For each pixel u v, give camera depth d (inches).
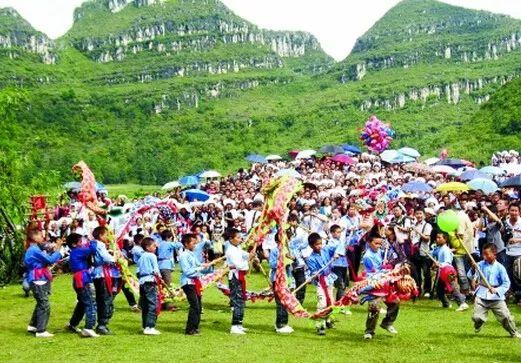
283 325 509.4
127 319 569.0
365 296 478.3
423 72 7731.3
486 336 485.4
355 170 1485.0
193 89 7514.8
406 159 1594.5
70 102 6412.4
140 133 6200.8
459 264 602.9
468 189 904.9
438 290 604.1
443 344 461.7
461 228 606.5
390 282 477.7
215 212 933.8
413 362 415.2
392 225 660.1
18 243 804.6
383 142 1942.7
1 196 808.3
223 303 650.8
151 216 868.6
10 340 487.5
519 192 904.3
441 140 4175.7
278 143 6097.4
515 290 613.3
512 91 3422.7
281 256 505.0
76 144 5659.5
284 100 7687.0
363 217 714.2
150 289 502.9
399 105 6870.1
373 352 441.7
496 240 618.8
